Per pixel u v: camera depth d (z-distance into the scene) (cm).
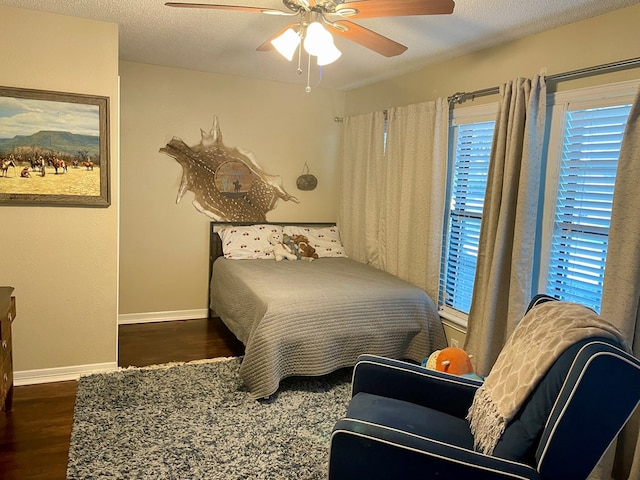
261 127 456
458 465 140
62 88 285
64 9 270
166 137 421
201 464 216
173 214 432
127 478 204
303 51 340
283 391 296
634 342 213
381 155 414
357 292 317
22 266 289
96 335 312
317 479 209
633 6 223
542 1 226
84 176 294
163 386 294
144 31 304
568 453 135
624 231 213
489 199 291
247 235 439
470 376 255
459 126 340
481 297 297
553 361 149
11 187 280
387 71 385
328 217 498
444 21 259
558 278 266
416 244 366
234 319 351
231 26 289
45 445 229
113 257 310
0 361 221
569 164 258
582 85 247
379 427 152
